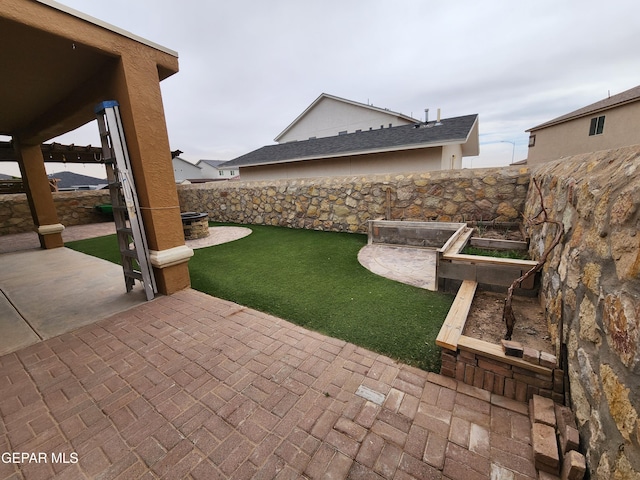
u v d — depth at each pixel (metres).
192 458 1.34
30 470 1.30
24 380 1.92
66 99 3.71
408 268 3.94
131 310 2.96
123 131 2.90
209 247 5.68
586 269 1.31
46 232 6.09
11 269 4.68
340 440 1.40
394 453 1.33
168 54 3.04
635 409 0.80
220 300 3.13
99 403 1.70
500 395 1.63
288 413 1.57
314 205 7.00
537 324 2.11
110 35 2.54
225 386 1.80
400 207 5.79
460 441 1.37
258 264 4.40
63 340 2.42
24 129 5.20
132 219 2.99
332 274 3.81
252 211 8.38
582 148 14.40
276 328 2.48
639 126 12.06
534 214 3.33
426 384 1.74
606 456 0.96
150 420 1.56
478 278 2.85
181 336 2.41
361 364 1.95
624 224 0.97
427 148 9.28
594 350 1.14
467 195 5.12
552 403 1.46
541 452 1.19
